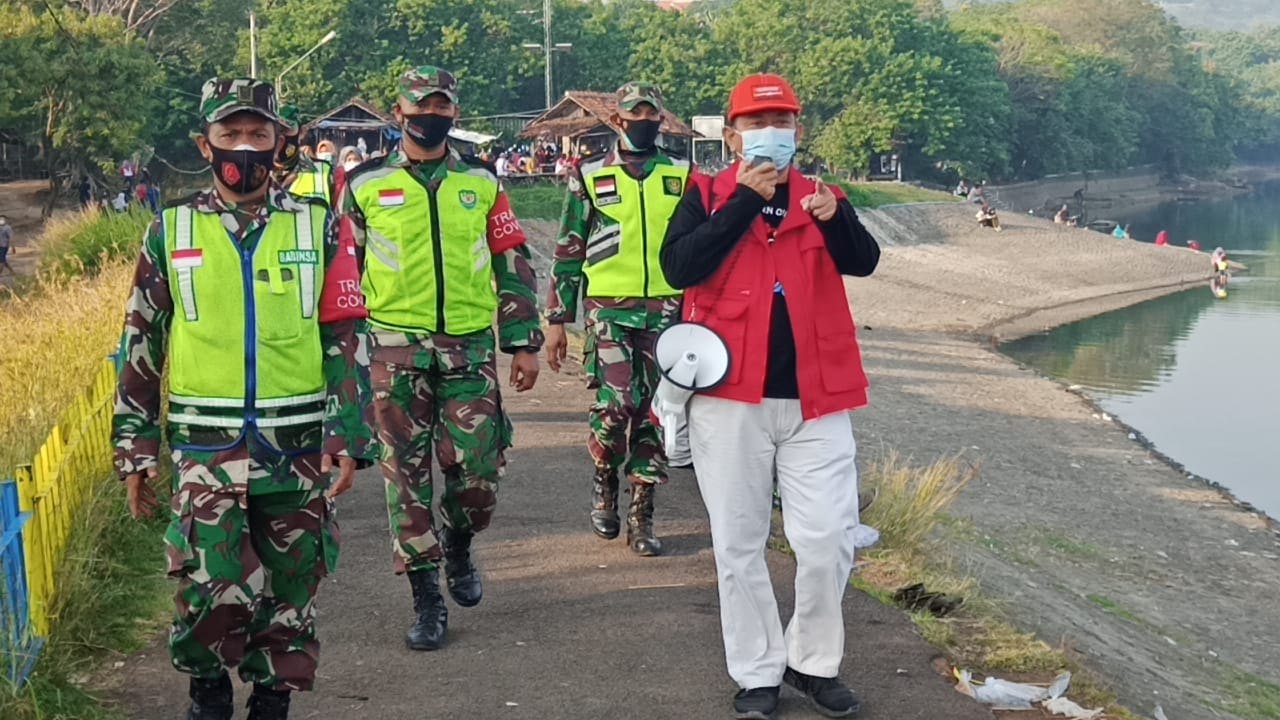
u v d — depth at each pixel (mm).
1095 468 19469
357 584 6176
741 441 4359
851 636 5488
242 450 3783
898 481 8477
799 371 4312
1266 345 35000
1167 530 16094
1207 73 138125
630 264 6516
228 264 3785
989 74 89562
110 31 41844
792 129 4230
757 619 4496
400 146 5469
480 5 71500
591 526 7223
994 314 40250
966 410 23344
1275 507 18188
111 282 12016
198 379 3779
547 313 6711
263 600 3963
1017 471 18625
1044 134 101188
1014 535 14453
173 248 3785
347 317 3891
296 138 7523
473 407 5383
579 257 6645
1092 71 110438
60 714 4461
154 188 42781
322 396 3891
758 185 4188
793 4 82000
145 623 5590
